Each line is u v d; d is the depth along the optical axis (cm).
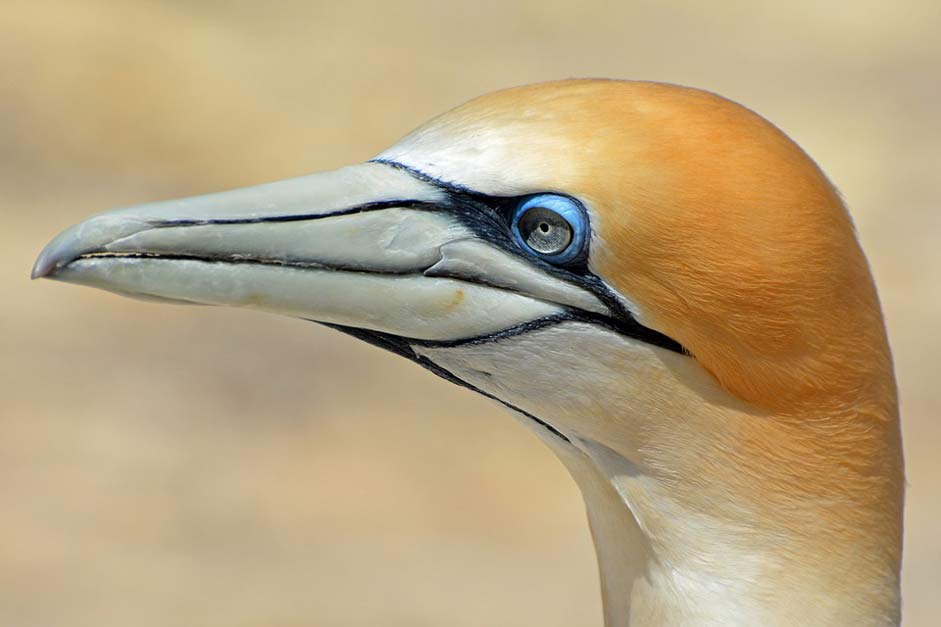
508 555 2359
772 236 886
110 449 2536
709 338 895
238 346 2897
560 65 4388
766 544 919
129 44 3925
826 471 912
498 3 4766
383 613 2186
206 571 2277
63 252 912
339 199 939
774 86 4359
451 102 4044
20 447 2511
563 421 950
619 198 889
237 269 928
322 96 3950
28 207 3234
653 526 939
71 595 2203
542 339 930
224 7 4334
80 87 3688
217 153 3597
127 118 3641
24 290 2977
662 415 920
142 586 2214
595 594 2256
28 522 2350
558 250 915
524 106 928
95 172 3422
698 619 927
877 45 4678
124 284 918
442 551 2355
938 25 4847
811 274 891
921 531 2420
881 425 926
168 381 2747
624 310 909
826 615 917
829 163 3862
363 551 2330
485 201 925
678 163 888
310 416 2695
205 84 3859
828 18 4888
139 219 923
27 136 3503
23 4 4050
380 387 2814
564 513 2483
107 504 2412
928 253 3416
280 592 2217
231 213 931
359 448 2614
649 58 4506
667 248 887
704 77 4400
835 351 902
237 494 2450
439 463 2591
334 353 2917
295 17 4391
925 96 4297
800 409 905
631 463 941
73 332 2861
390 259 936
